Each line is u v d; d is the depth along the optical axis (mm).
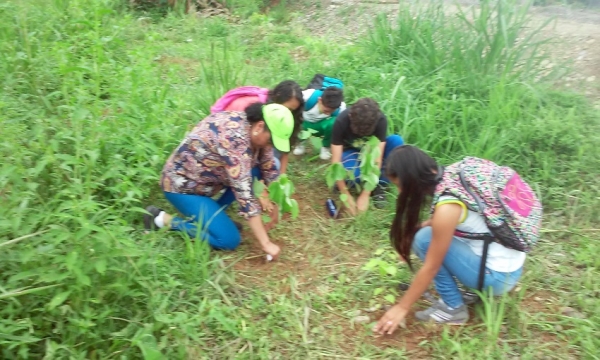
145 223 3496
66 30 5582
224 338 2844
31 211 2840
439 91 5172
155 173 3535
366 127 3773
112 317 2660
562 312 3135
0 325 2361
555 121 4504
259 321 2988
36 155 3322
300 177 4551
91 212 2850
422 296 3242
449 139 4531
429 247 2744
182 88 5262
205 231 3416
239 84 5477
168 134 3896
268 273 3396
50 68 4715
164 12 8320
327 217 4023
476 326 3012
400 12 6359
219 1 8742
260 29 7773
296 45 7332
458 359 2793
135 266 2703
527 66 5418
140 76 4645
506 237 2723
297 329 2947
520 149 4434
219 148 3221
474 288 2938
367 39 6707
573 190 4133
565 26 7164
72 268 2365
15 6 5574
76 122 3336
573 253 3625
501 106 4809
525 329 2971
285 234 3795
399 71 5613
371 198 4184
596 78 5762
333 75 5914
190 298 3008
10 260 2518
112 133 3740
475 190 2711
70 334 2541
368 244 3699
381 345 2922
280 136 3189
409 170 2707
